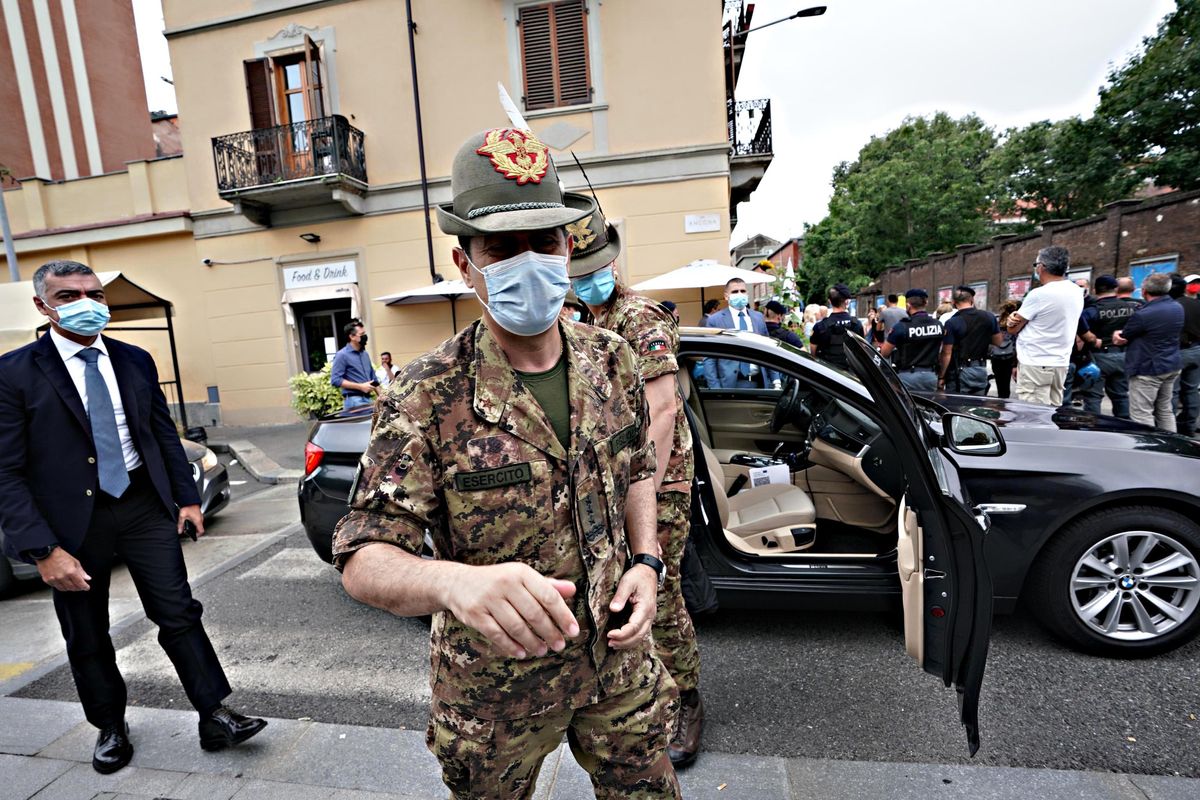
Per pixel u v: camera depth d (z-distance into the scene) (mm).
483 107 9664
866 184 31062
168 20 10305
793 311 9953
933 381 6219
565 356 1137
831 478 3023
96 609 2027
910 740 1998
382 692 2500
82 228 11094
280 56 10078
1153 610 2439
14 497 1808
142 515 2037
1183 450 2402
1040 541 2354
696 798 1775
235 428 10938
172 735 2203
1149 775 1777
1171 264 12891
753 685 2348
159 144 19672
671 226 9445
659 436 1709
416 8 9656
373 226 10211
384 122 9961
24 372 1854
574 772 1930
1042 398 5070
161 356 11305
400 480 952
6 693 2576
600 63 9328
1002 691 2230
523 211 998
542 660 1067
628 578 1123
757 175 10570
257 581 3797
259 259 10633
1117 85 19703
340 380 6551
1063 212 24266
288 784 1926
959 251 22266
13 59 14320
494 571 858
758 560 2545
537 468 1006
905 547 1885
